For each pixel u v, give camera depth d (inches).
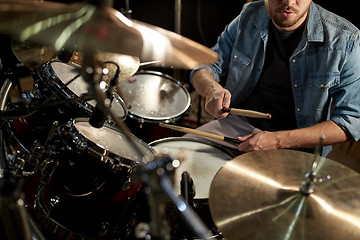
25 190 65.8
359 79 66.7
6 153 53.8
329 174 45.1
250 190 42.7
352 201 40.9
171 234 47.0
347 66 66.2
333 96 70.5
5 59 74.6
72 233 53.6
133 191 58.1
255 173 44.9
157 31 46.2
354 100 66.6
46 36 42.7
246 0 111.6
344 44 65.8
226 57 82.3
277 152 49.3
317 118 70.9
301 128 67.6
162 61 51.6
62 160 50.6
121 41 46.2
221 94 68.2
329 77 67.0
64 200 55.4
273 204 40.7
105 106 34.1
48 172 52.2
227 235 38.2
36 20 38.1
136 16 128.0
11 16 36.7
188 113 79.8
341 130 65.6
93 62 37.1
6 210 26.0
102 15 38.9
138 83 84.8
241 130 76.7
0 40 71.8
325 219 38.7
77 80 62.7
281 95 74.6
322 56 67.2
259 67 74.9
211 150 66.4
